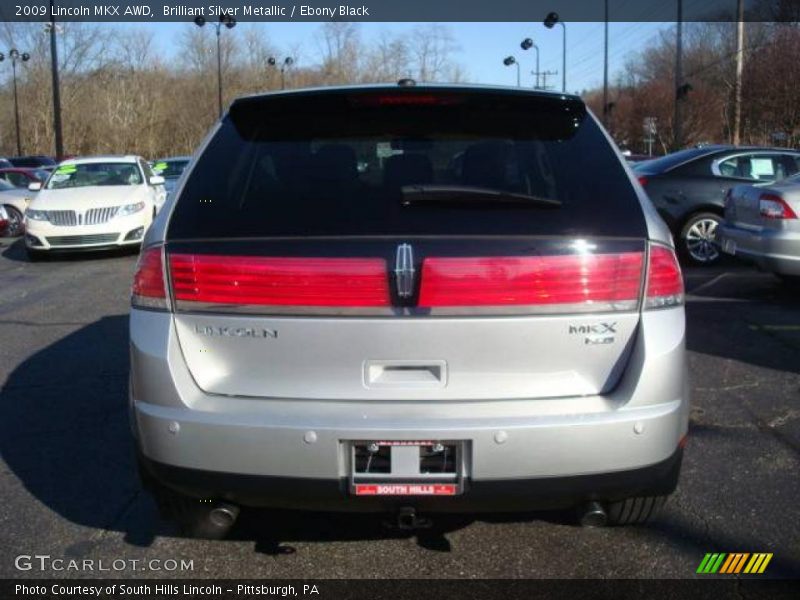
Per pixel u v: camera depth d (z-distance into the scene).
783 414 4.57
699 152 10.13
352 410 2.55
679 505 3.46
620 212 2.66
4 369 5.67
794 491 3.58
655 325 2.60
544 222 2.61
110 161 13.09
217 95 59.50
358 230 2.60
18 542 3.21
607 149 2.90
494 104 3.07
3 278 10.18
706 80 50.91
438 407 2.55
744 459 3.94
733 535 3.21
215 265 2.60
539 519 3.37
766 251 7.32
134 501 3.58
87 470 3.92
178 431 2.56
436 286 2.53
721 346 6.05
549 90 3.14
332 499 2.56
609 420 2.51
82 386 5.25
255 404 2.59
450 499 2.54
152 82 61.09
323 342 2.56
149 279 2.67
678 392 2.63
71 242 11.55
